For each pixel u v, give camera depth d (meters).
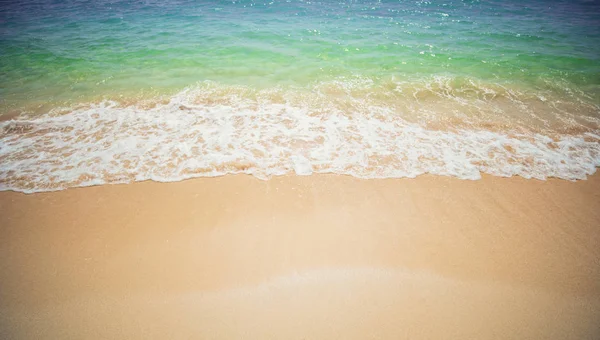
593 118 6.44
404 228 3.98
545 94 7.46
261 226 4.00
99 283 3.32
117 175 4.74
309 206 4.30
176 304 3.14
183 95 7.18
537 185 4.68
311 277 3.41
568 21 13.20
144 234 3.87
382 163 5.07
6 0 16.20
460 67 8.85
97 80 7.86
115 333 2.91
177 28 11.92
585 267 3.54
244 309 3.11
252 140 5.57
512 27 12.39
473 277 3.41
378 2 16.66
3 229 3.90
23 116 6.26
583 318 3.07
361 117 6.37
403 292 3.27
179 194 4.44
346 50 9.95
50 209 4.18
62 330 2.94
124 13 13.94
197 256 3.62
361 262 3.56
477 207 4.31
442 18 13.69
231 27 12.12
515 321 3.04
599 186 4.66
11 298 3.19
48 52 9.46
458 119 6.37
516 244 3.79
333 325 2.97
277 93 7.31
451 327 2.97
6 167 4.85
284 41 10.65
